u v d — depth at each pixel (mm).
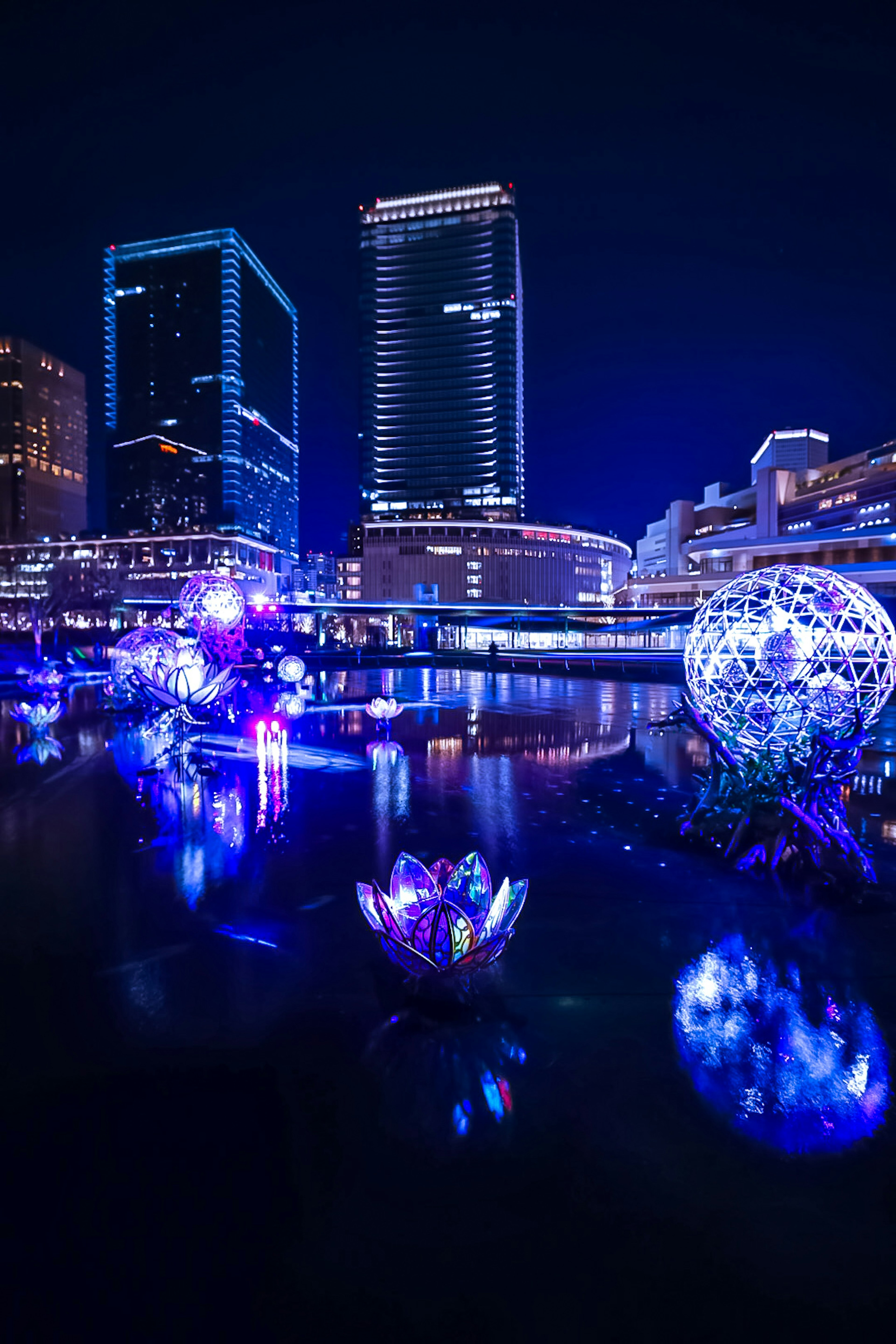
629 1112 3430
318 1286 2523
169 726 16297
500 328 134750
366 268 139250
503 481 133750
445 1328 2365
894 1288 2512
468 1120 3363
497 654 61500
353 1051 3934
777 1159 3131
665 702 23500
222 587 20125
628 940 5395
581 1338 2324
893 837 8117
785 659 7113
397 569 114750
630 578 127500
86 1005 4422
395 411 137750
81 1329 2400
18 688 28328
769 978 4785
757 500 105250
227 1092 3570
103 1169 3062
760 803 7859
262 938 5438
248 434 194750
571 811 9328
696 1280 2539
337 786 10844
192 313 190375
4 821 8781
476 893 5082
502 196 135125
